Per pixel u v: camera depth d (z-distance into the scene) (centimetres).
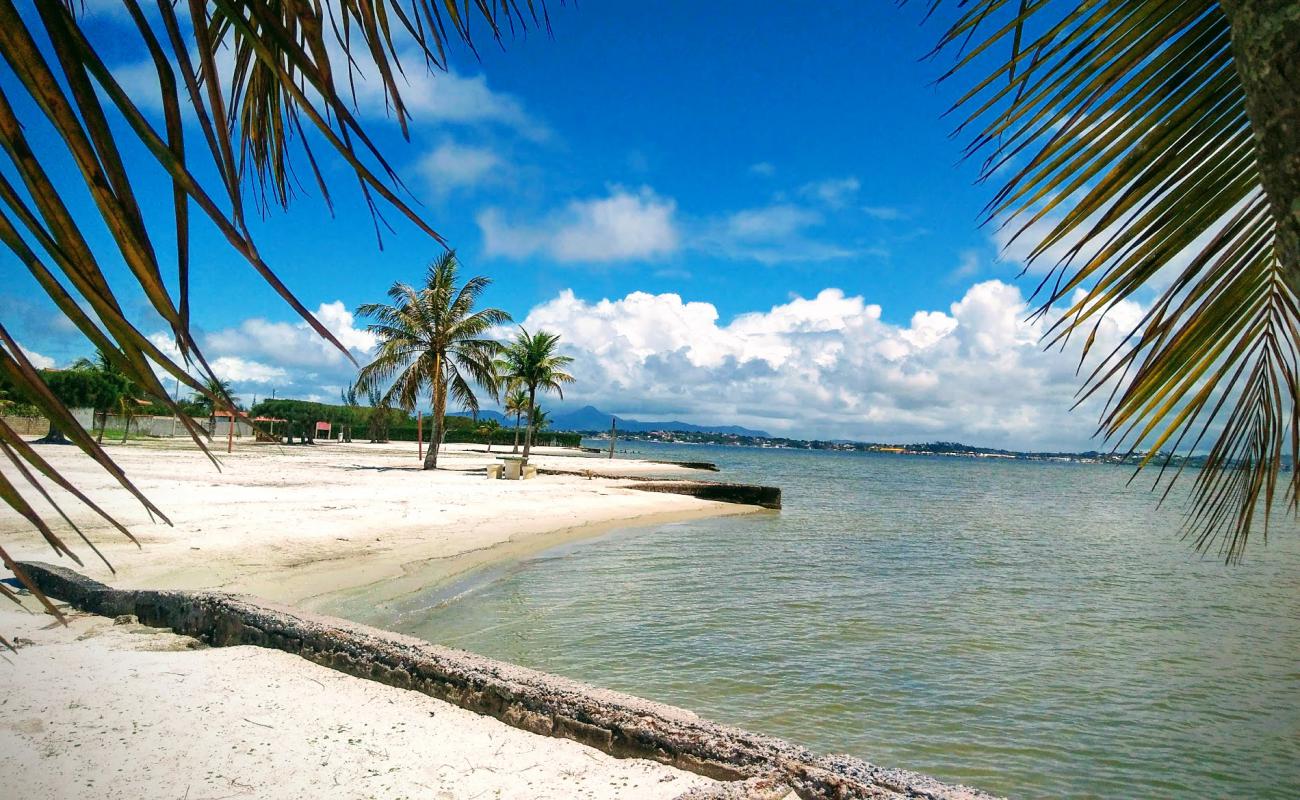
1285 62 103
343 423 7075
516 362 4175
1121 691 710
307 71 95
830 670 739
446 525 1560
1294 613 1109
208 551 1012
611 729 360
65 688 406
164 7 85
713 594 1102
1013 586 1301
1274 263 166
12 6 77
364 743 355
